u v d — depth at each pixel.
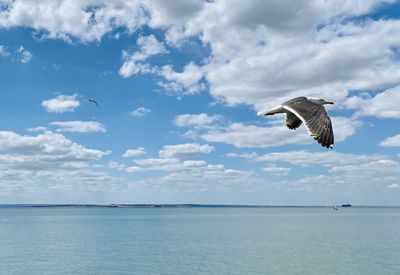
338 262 59.31
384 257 64.19
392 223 165.88
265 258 63.78
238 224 163.62
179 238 99.62
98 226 155.50
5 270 55.72
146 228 140.50
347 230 124.12
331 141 5.49
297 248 76.50
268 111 6.36
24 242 92.38
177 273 52.59
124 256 68.31
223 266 57.00
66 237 105.56
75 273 53.50
